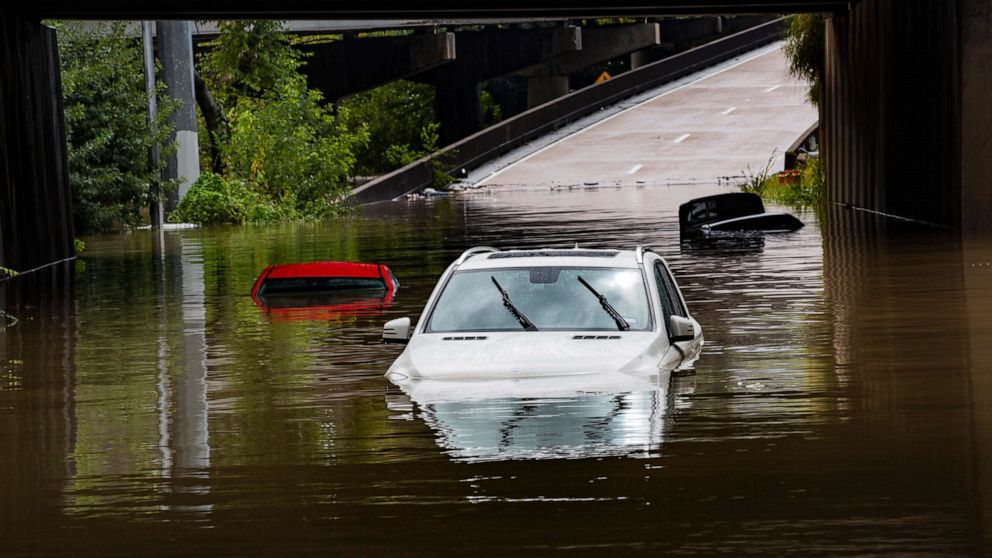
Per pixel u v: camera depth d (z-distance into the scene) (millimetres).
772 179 96375
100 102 76125
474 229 66812
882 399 18641
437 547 12102
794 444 15898
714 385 19875
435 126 146750
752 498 13508
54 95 56375
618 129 138875
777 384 19969
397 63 150000
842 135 74188
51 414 19547
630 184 110125
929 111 54594
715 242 51562
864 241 48406
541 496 13734
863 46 67438
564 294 21406
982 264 38344
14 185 49750
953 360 21922
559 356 19844
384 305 33719
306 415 18609
